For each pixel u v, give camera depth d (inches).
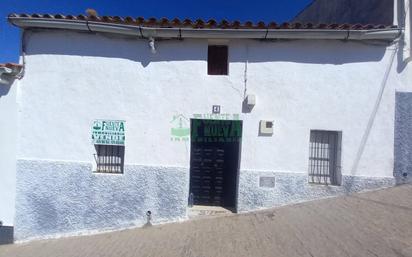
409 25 298.8
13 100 305.3
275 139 301.4
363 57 299.6
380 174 298.5
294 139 301.0
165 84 304.7
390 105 298.5
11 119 305.1
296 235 245.6
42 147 306.5
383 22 313.0
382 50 299.1
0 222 303.4
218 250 238.5
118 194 304.5
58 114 307.0
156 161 305.4
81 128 306.8
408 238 217.9
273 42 302.0
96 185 305.0
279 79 301.3
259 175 301.3
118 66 305.7
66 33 305.3
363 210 267.3
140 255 245.4
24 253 275.7
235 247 240.5
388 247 210.2
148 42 303.1
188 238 265.1
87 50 305.7
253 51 303.1
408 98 299.0
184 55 304.5
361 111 299.1
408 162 298.8
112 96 305.9
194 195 343.6
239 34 292.2
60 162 305.1
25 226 304.2
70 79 306.8
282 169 301.1
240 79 303.0
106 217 304.3
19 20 291.9
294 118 301.1
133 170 304.5
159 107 305.1
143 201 303.6
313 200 299.3
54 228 305.0
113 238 285.6
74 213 304.5
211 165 343.6
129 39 305.1
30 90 306.8
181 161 304.0
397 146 298.7
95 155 310.5
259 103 302.0
